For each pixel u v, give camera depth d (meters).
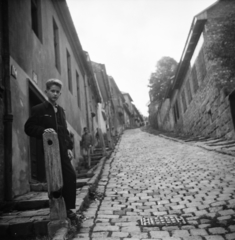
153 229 3.35
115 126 42.50
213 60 13.11
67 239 2.85
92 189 5.66
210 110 14.30
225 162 7.97
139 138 24.56
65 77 10.55
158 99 39.38
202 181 6.05
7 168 4.27
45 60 7.67
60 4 9.99
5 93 4.50
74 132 11.13
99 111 25.59
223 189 5.15
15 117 4.90
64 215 3.04
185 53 16.78
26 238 3.21
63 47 10.71
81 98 14.45
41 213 3.72
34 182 5.74
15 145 4.77
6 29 4.75
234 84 12.68
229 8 13.62
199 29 14.20
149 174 7.64
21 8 5.99
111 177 7.60
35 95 6.28
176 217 3.78
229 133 11.88
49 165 2.96
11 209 4.07
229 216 3.61
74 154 10.55
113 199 5.12
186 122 20.89
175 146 14.59
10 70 4.86
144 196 5.21
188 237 3.02
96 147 17.33
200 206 4.23
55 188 2.94
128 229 3.37
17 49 5.45
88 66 16.44
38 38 7.26
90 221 3.69
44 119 3.27
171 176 7.04
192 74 17.31
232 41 13.21
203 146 11.93
